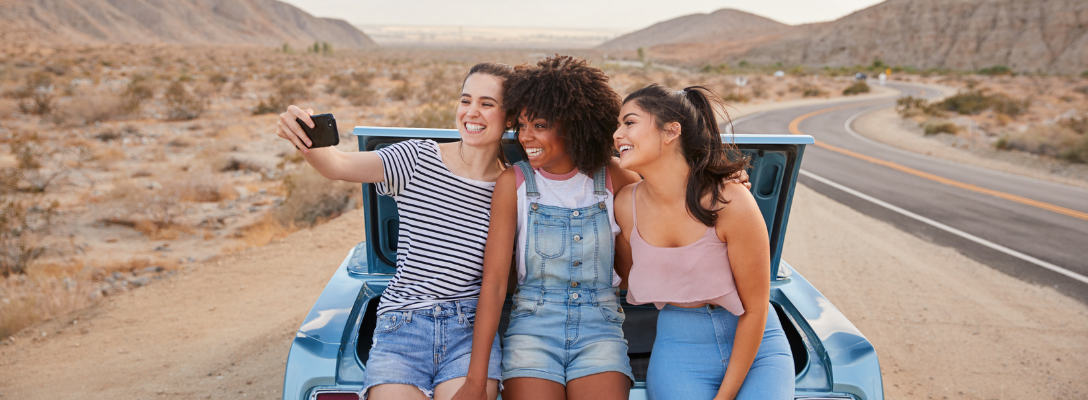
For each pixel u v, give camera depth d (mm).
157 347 3832
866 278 5672
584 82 1777
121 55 67438
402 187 1959
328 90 31172
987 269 6094
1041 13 126750
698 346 1823
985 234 7695
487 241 1894
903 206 9477
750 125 24766
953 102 30344
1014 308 4945
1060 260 6496
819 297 2162
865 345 1806
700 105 1696
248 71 45688
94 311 4539
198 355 3693
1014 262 6379
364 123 19625
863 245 6930
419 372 1822
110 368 3521
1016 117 27047
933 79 74688
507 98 1830
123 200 8430
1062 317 4750
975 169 14328
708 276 1771
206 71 43156
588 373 1815
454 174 1961
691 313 1865
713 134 1684
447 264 1926
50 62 48094
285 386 1702
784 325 2189
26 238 6750
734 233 1706
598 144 1888
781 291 2217
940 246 6992
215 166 11820
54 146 13797
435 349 1874
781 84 59062
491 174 2020
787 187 2166
